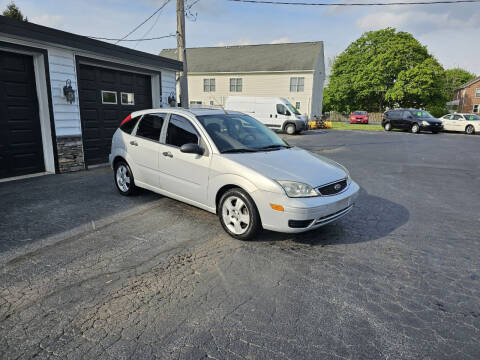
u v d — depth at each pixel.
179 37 10.61
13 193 5.81
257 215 3.69
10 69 6.66
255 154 4.06
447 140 17.58
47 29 6.70
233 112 5.08
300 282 3.01
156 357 2.08
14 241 3.79
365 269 3.27
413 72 36.94
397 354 2.14
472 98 44.44
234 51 35.75
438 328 2.40
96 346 2.17
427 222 4.67
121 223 4.42
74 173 7.60
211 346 2.18
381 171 8.55
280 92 32.03
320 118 28.20
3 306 2.58
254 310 2.58
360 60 41.88
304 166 3.88
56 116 7.34
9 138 6.81
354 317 2.51
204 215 4.78
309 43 34.03
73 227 4.25
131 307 2.60
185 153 4.34
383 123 25.11
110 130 8.98
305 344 2.21
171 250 3.63
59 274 3.08
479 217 4.95
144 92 10.07
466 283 3.04
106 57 8.27
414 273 3.21
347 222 4.61
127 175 5.56
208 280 3.02
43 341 2.21
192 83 34.56
